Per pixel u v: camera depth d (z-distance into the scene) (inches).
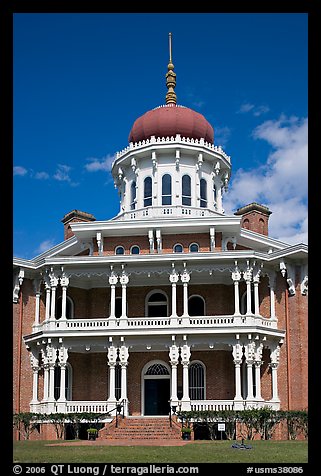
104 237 1927.9
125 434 1496.1
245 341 1708.9
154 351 1820.9
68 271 1807.3
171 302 1855.3
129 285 1879.9
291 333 1770.4
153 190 2068.2
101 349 1793.8
